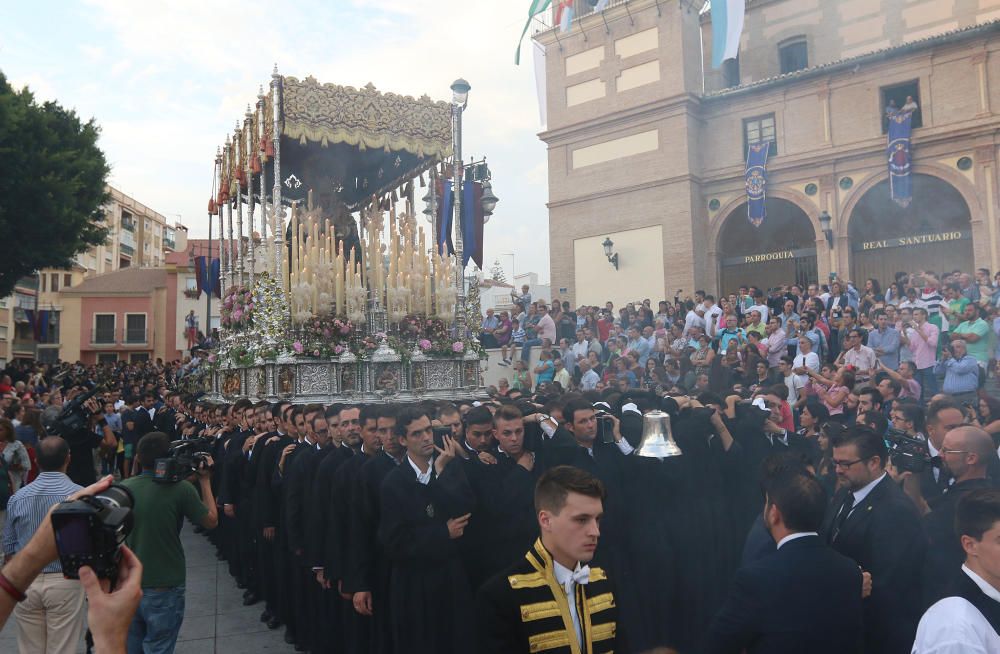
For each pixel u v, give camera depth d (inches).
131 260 2637.8
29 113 903.1
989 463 156.6
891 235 898.7
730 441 238.2
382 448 208.2
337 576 216.1
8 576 64.2
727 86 1026.7
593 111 1050.1
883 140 851.4
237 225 549.3
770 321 546.9
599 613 116.7
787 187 922.1
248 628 281.4
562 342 665.0
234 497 325.1
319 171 563.8
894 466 187.9
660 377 560.7
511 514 190.1
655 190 989.2
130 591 60.1
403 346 476.4
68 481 206.2
